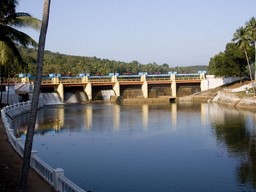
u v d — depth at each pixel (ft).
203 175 95.86
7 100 236.02
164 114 246.68
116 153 123.24
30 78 339.36
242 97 291.79
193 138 150.30
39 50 51.47
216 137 150.61
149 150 127.85
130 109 289.74
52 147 133.80
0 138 107.24
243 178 92.53
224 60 368.89
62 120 215.10
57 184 57.57
